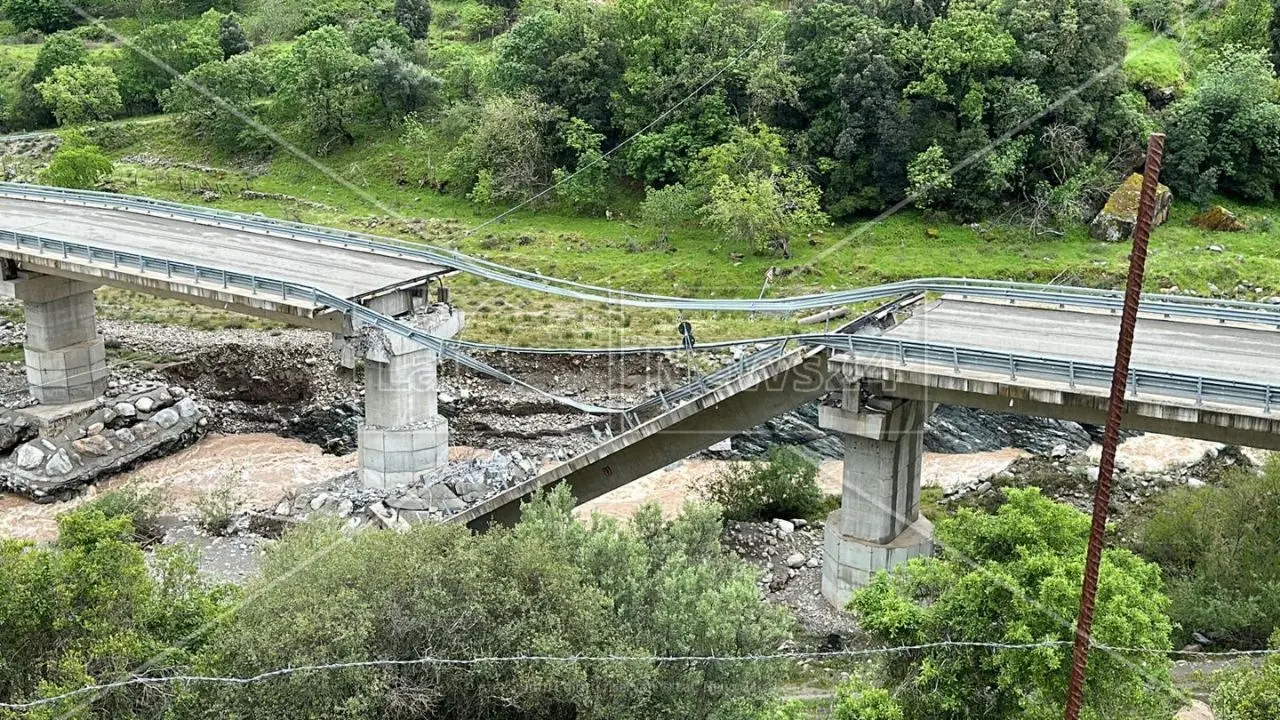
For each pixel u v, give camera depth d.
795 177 86.88
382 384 57.88
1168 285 80.62
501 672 33.62
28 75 124.75
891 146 90.62
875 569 49.62
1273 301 79.25
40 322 69.31
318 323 56.97
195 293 59.44
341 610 33.25
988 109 91.44
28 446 65.88
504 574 35.81
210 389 76.88
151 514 59.97
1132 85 97.62
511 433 69.56
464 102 108.19
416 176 106.44
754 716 35.94
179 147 116.56
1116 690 34.06
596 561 39.38
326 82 111.75
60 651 34.69
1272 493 52.09
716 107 96.81
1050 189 89.69
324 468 68.12
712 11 102.69
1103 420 43.66
